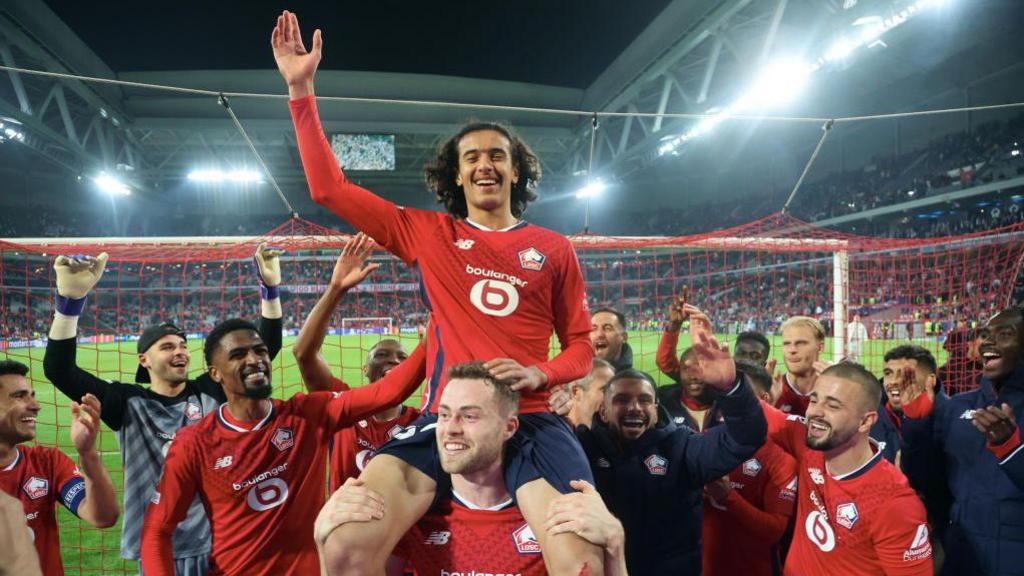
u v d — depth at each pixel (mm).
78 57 22656
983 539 3141
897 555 2572
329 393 3039
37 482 3166
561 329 2525
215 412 2895
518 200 2980
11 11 17984
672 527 2996
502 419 2047
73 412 2895
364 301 25406
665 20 20766
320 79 29844
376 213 2486
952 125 25422
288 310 26141
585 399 3732
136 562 4969
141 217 37781
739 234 7070
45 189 32969
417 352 2988
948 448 3404
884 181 26703
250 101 29172
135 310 26547
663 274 27891
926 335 14047
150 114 29094
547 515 1907
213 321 26125
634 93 24781
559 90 31484
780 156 34469
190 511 3303
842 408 2650
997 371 3320
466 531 2195
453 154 2838
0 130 23141
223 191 38875
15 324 19719
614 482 3008
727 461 2777
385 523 1916
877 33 16125
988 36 20812
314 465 2896
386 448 2191
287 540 2807
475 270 2381
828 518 2828
